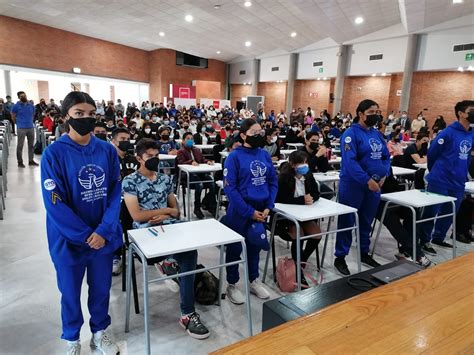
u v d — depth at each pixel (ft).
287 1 28.76
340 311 3.02
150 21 36.65
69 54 46.44
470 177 12.46
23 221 12.06
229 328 6.66
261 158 7.58
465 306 3.14
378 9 30.66
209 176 14.06
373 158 8.86
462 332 2.76
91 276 5.47
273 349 2.51
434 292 3.38
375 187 8.54
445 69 33.58
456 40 31.94
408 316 2.96
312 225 8.64
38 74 44.21
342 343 2.58
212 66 63.82
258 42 46.32
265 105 59.41
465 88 34.86
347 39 41.27
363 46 40.86
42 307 7.07
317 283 8.50
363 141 8.77
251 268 7.75
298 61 50.67
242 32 40.50
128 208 7.16
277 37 43.01
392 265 5.39
